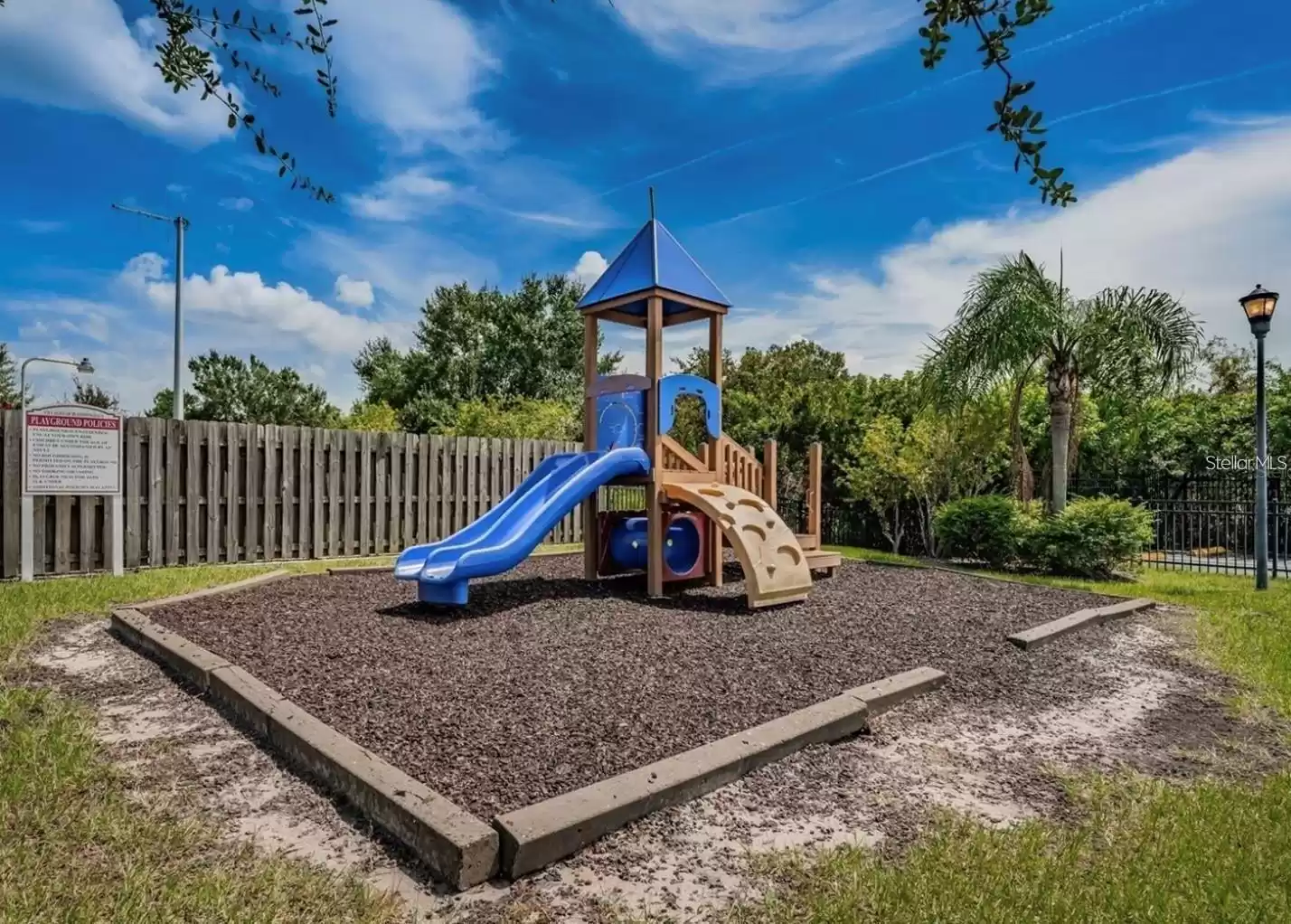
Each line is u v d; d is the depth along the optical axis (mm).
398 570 5773
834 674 4289
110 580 7086
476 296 35875
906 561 10445
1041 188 1769
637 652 4621
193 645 4418
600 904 2078
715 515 6434
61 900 2002
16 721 3363
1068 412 10352
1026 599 6977
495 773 2822
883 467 11945
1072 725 3748
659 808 2639
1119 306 9953
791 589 6402
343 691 3756
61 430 7480
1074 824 2621
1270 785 2926
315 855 2328
